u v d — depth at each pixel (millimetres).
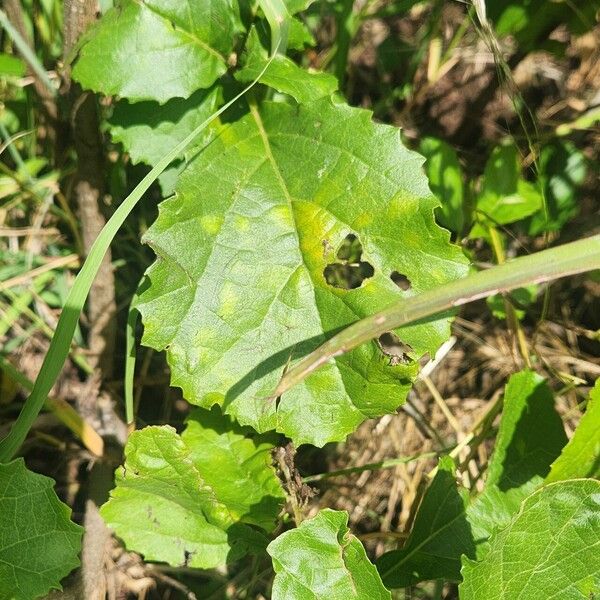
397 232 183
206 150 190
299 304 186
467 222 259
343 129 186
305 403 185
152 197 262
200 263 184
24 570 176
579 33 270
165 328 182
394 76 307
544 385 213
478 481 257
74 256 259
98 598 229
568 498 170
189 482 195
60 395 254
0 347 258
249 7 193
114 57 179
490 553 171
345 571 168
